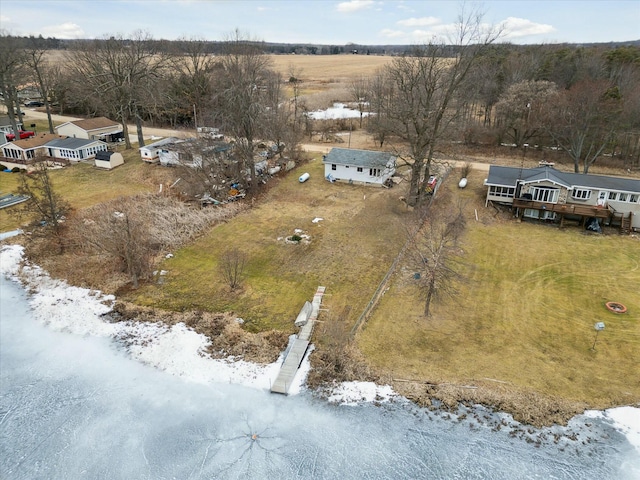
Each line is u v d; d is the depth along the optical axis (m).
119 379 21.14
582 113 48.22
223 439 18.19
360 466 17.08
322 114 82.62
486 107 66.06
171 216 36.59
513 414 19.09
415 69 42.88
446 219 35.22
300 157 54.06
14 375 21.28
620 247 32.72
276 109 56.59
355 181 46.00
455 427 18.62
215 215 37.31
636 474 16.64
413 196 39.34
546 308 25.56
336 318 24.62
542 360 21.72
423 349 22.50
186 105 69.19
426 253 28.09
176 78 71.56
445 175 47.72
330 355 21.98
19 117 63.91
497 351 22.33
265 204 40.72
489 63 68.25
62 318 25.20
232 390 20.55
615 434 18.20
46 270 29.80
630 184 35.78
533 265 30.25
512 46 87.88
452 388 20.30
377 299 26.30
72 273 29.33
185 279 28.59
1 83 56.78
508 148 58.19
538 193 37.38
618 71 67.44
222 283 28.11
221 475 16.75
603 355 22.00
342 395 20.19
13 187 43.34
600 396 19.77
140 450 17.73
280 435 18.36
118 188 43.78
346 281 28.36
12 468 16.97
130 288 27.73
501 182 39.12
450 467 16.98
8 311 25.78
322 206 40.28
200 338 23.56
